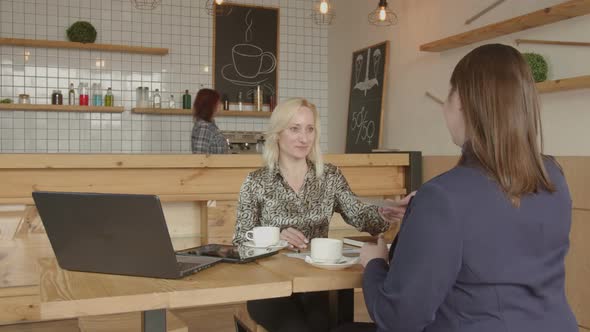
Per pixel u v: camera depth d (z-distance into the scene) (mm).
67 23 5309
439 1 4316
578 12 3084
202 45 5738
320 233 2277
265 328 1992
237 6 5848
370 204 2209
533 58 3262
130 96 5508
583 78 2951
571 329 1177
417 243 1135
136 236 1352
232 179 3428
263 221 2238
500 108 1172
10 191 3029
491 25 3568
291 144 2219
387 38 5004
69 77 5324
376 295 1248
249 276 1428
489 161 1170
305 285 1400
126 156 3182
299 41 6086
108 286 1312
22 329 2738
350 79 5551
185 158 3289
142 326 1385
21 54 5191
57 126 5293
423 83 4512
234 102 5855
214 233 3438
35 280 2717
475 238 1130
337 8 5883
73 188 3137
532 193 1179
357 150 5309
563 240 1220
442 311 1175
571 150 3221
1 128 5141
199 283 1348
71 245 1434
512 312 1139
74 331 2828
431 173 3932
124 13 5480
